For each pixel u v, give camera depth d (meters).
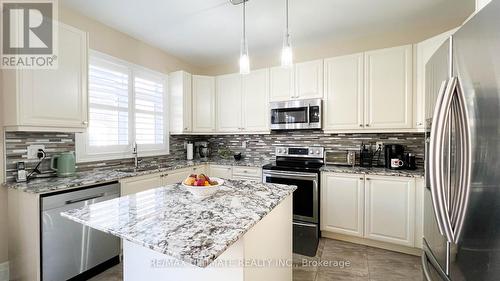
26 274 1.79
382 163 2.84
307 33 2.82
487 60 0.93
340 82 2.80
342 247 2.51
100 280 1.96
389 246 2.44
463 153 1.06
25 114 1.79
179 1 2.16
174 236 0.89
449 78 1.20
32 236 1.73
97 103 2.54
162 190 1.60
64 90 2.02
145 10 2.31
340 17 2.45
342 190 2.58
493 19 0.89
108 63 2.64
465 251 1.07
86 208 1.23
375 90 2.61
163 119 3.40
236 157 3.66
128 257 1.34
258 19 2.48
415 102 2.43
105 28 2.61
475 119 1.00
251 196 1.43
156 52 3.28
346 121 2.78
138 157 3.01
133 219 1.06
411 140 2.73
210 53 3.48
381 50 2.58
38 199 1.69
